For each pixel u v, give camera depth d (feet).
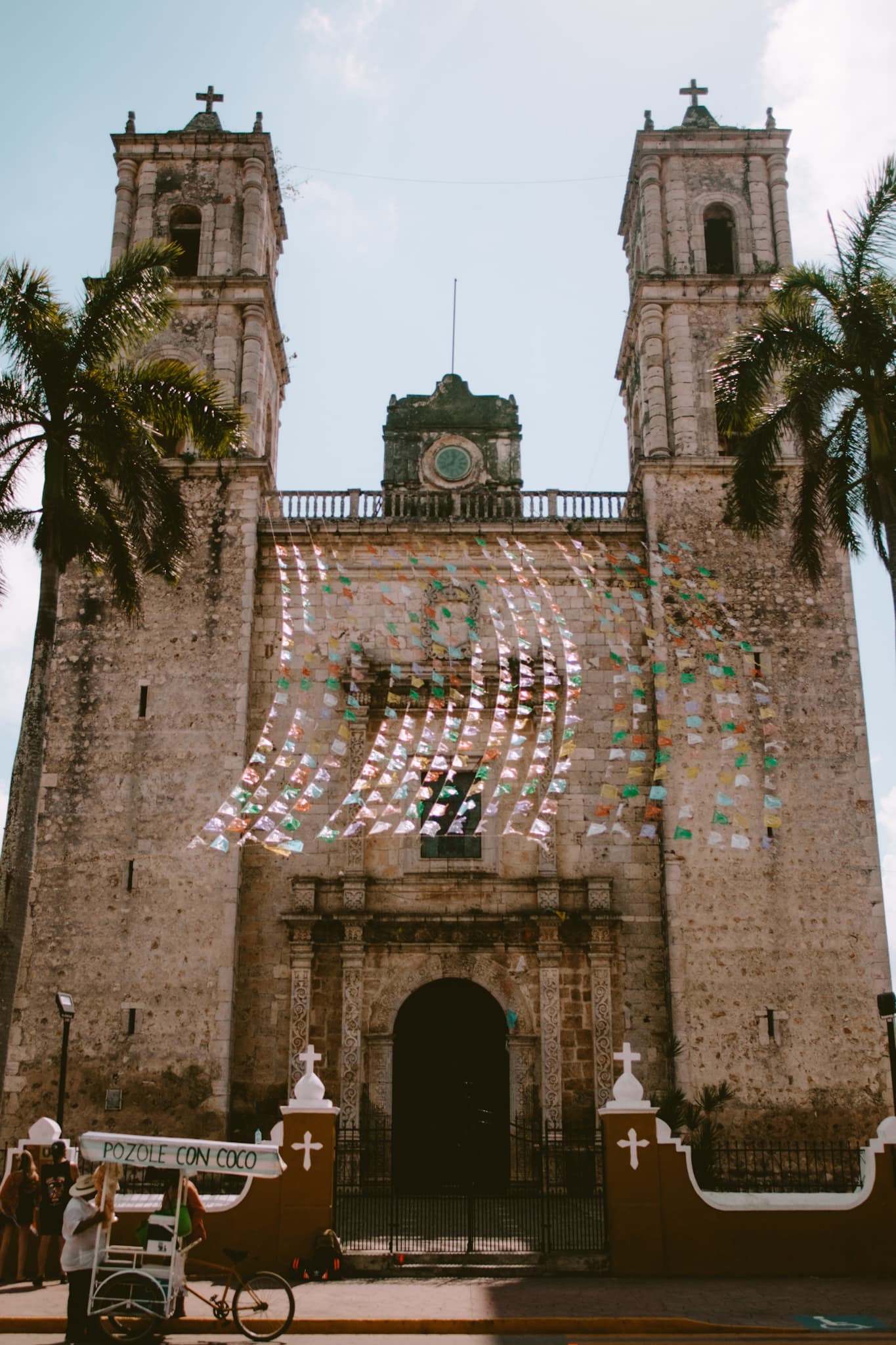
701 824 100.78
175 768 102.12
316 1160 63.52
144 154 125.39
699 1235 62.59
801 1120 93.35
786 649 105.91
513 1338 50.42
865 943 97.86
